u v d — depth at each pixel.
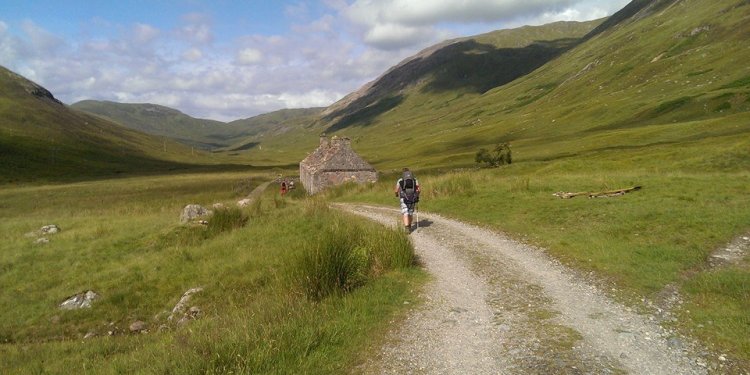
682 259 11.64
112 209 40.06
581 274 11.59
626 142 76.75
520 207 20.31
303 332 8.36
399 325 8.85
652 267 11.34
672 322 8.42
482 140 142.12
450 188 26.95
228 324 9.70
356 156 56.97
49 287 17.39
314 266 11.09
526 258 13.41
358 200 32.66
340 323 8.93
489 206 21.61
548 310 9.33
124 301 15.90
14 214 44.94
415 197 18.09
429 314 9.36
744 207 15.72
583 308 9.38
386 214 23.28
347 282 11.26
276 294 11.48
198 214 25.28
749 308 8.54
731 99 91.75
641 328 8.26
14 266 19.23
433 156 129.50
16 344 13.56
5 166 117.00
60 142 166.00
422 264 13.32
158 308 15.56
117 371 9.41
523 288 10.83
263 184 82.38
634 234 14.24
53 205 53.41
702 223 14.27
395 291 10.84
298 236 19.39
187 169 151.62
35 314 15.49
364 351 7.80
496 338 8.09
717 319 8.27
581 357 7.19
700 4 189.00
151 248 20.56
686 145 52.09
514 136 133.75
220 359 7.39
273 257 17.16
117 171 139.00
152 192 68.56
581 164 45.56
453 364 7.22
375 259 12.76
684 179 23.39
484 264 13.02
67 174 122.62
